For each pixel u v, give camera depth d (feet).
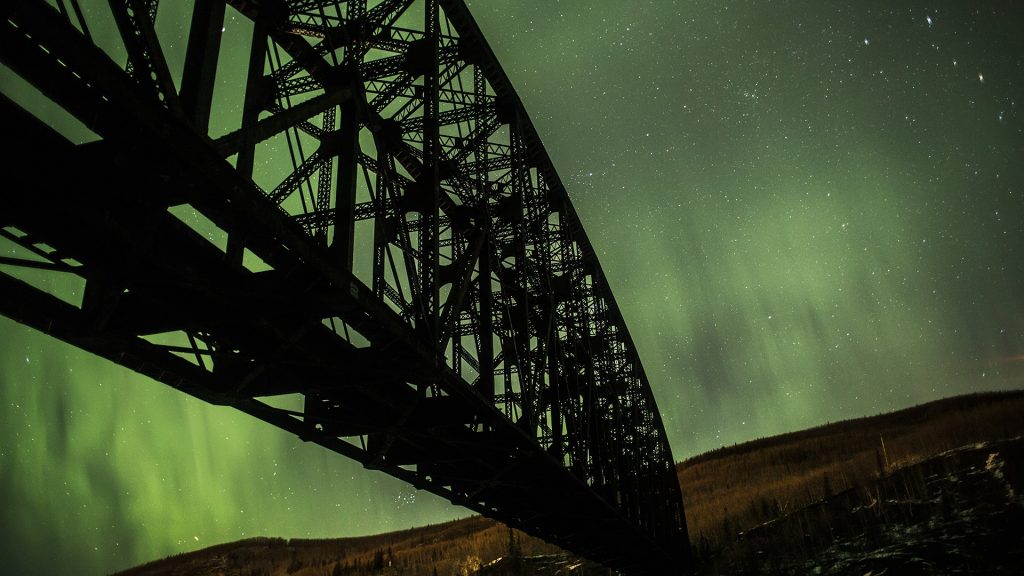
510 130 68.28
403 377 43.96
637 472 100.32
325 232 41.91
